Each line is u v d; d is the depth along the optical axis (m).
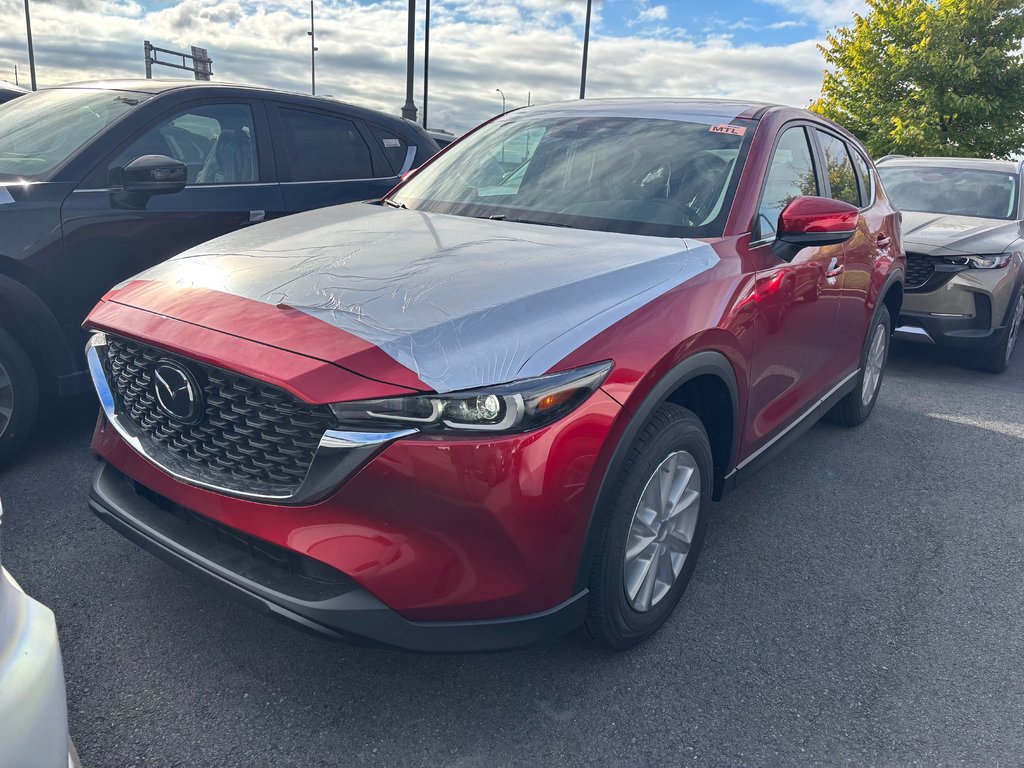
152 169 3.60
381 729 2.20
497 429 1.92
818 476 4.14
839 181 4.10
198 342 2.07
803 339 3.36
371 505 1.91
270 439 2.00
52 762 1.20
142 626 2.56
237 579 2.07
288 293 2.21
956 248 6.23
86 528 3.14
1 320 3.54
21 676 1.20
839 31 21.86
